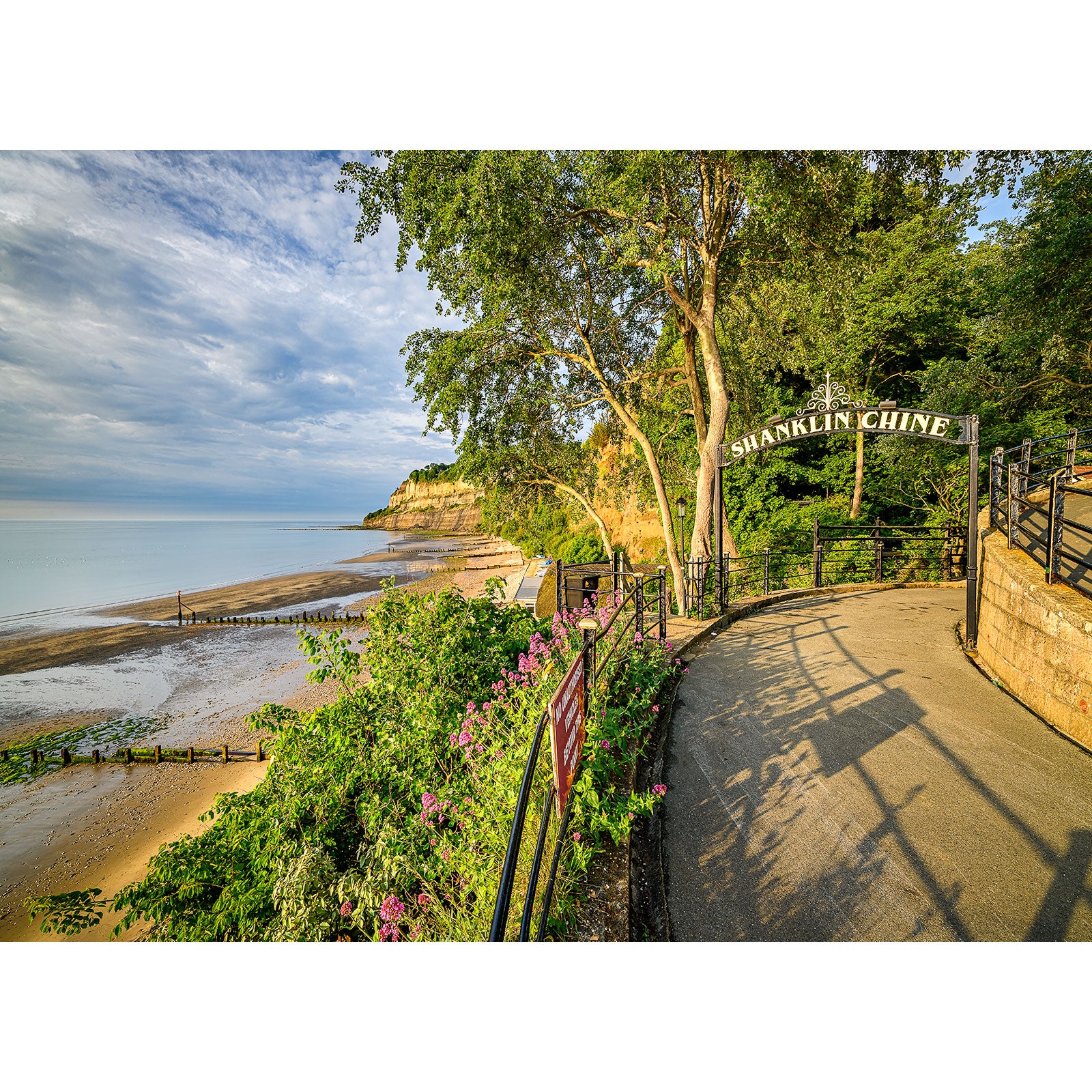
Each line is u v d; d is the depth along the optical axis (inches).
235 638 1103.6
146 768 523.8
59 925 286.8
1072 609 187.8
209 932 163.3
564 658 196.7
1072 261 457.4
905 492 682.2
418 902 126.1
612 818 129.3
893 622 343.0
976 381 578.6
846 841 133.3
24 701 735.7
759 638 314.5
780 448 815.1
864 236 701.9
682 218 505.4
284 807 183.6
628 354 712.4
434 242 535.8
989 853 127.7
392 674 207.5
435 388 639.1
